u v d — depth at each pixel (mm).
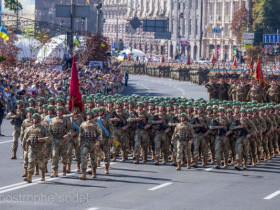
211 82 114062
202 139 52531
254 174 50031
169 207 36531
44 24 129875
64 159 45406
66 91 85438
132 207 36219
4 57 107750
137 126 52844
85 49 144250
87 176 45875
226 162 52625
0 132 68625
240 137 52062
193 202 38188
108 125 47625
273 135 60250
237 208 37031
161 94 135625
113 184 43062
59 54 130875
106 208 35719
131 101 53344
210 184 44562
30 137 42438
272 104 62188
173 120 53094
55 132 44688
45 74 102250
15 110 53156
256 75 103125
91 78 117812
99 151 45906
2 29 108000
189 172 49438
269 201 39406
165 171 49469
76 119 47500
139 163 53000
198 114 52812
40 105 52906
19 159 53125
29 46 129375
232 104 62844
